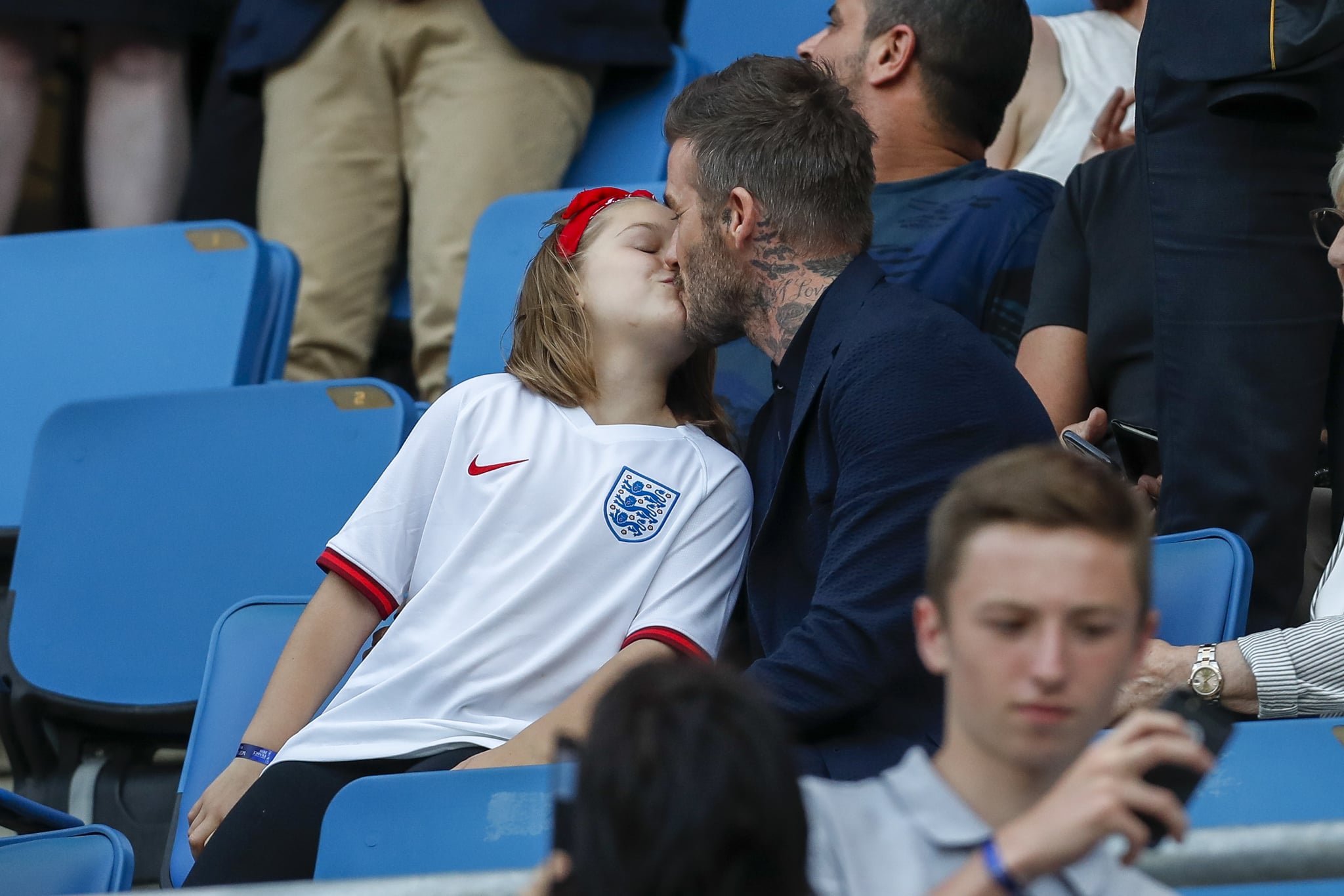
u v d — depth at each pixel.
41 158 16.92
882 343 6.66
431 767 6.65
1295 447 8.08
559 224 8.07
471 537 7.23
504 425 7.52
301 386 9.73
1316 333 8.18
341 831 5.71
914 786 3.80
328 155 13.21
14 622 9.75
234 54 13.66
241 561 9.53
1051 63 12.29
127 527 9.74
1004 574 3.53
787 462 6.95
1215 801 5.48
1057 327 9.44
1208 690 6.70
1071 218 9.59
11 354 11.69
